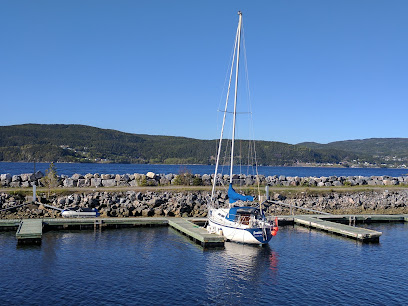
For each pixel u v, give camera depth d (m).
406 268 29.19
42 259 29.44
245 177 63.22
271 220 37.72
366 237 37.22
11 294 22.81
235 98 40.41
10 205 44.69
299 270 28.34
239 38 40.66
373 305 22.52
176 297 23.08
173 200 49.06
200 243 35.03
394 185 68.50
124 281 25.34
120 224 41.81
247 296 23.52
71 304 21.64
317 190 59.09
